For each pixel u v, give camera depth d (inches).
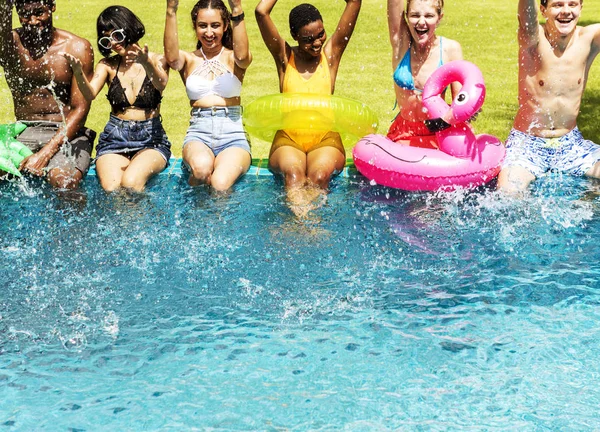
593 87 345.1
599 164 217.8
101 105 312.7
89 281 166.6
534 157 220.1
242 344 144.9
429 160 207.9
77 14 503.5
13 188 214.8
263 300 159.3
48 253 178.1
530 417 124.6
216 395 130.6
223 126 222.2
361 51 415.8
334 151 218.5
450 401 128.8
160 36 441.4
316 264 173.6
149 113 224.7
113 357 141.1
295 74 224.4
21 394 130.6
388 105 312.8
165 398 129.8
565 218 195.0
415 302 158.7
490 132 279.1
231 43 224.7
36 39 216.4
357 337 147.1
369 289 163.6
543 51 213.9
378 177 215.0
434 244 182.9
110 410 126.7
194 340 146.2
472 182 209.0
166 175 224.8
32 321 151.9
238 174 217.6
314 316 153.9
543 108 217.8
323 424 123.3
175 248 180.4
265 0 213.9
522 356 140.6
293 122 215.5
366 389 132.0
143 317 153.5
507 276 168.6
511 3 565.3
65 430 122.0
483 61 395.2
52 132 226.8
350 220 195.3
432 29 210.2
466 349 143.0
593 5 548.4
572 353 141.3
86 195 210.4
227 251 179.2
